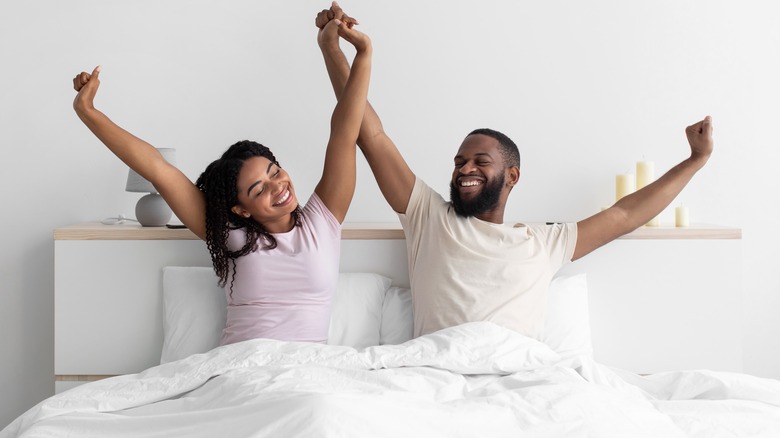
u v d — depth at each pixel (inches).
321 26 92.9
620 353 102.2
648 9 115.7
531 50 115.1
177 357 93.4
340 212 91.7
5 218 112.3
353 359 77.7
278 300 88.7
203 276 95.8
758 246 117.3
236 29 113.4
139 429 68.2
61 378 98.2
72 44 112.2
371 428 59.9
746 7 116.2
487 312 89.6
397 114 114.7
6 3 111.4
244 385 70.1
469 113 115.1
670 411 71.6
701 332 102.3
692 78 116.2
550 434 63.1
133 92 112.9
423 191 95.6
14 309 113.0
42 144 112.3
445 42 114.7
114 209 113.3
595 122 115.8
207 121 113.7
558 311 96.4
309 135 114.3
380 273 101.0
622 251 101.8
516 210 115.8
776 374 118.0
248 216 88.2
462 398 70.0
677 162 116.3
